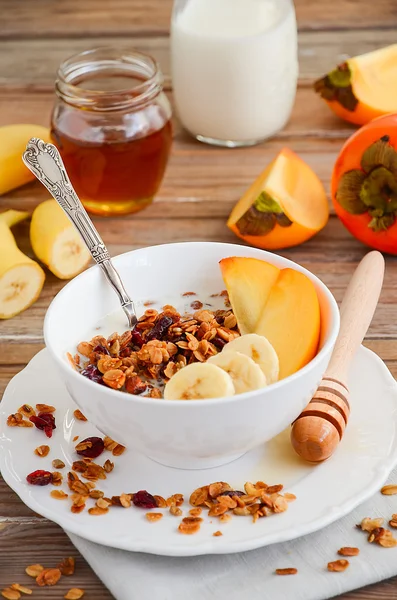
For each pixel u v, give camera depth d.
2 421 0.58
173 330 0.59
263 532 0.53
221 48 0.81
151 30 0.98
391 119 0.71
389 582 0.53
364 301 0.62
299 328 0.56
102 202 0.78
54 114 0.77
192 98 0.84
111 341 0.59
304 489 0.55
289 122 0.88
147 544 0.52
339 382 0.58
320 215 0.76
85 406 0.54
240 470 0.56
